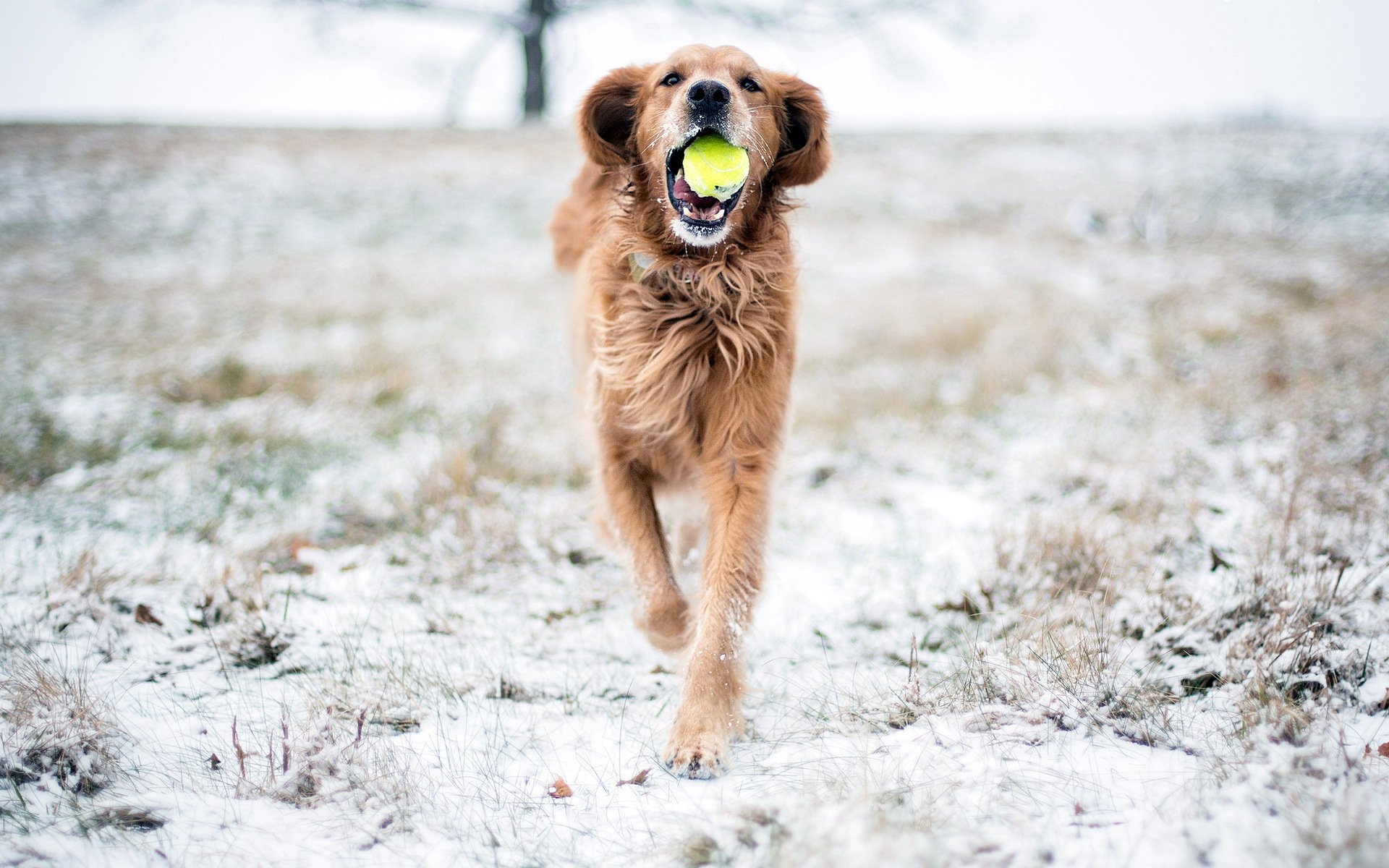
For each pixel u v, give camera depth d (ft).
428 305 41.34
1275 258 49.11
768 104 12.85
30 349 31.60
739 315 11.82
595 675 11.39
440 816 8.19
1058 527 14.47
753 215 12.72
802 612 13.46
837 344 34.30
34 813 7.95
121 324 37.09
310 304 41.37
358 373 27.25
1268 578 11.80
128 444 20.65
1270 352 27.73
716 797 8.55
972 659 10.66
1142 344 30.89
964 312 37.73
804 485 19.44
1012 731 9.20
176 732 9.52
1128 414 22.90
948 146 84.94
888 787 8.15
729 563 11.08
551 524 16.14
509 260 53.06
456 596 13.67
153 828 7.84
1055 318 35.81
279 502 17.21
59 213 59.57
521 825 8.10
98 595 12.38
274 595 13.19
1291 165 72.02
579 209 16.83
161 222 59.16
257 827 7.91
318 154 77.82
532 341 34.40
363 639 12.12
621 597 13.97
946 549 15.55
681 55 12.53
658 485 13.20
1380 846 6.75
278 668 11.23
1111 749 8.91
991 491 18.56
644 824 8.07
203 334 34.96
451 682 10.74
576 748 9.59
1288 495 15.06
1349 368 24.88
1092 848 7.23
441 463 18.02
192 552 14.69
